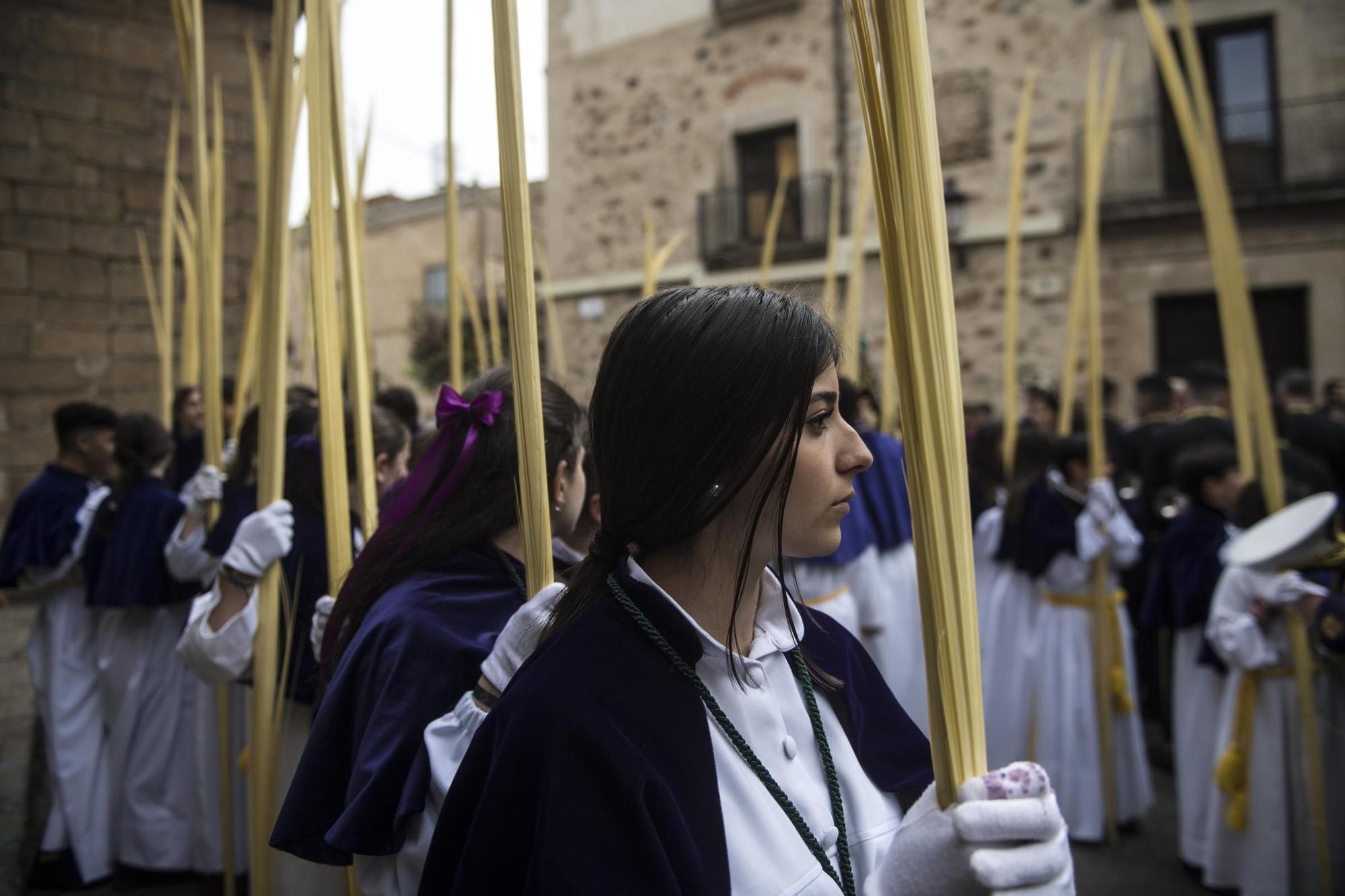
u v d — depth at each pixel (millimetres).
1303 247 8039
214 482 2227
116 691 2785
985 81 8664
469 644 1153
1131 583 4488
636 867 639
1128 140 8258
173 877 2803
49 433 6488
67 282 6531
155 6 6797
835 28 9203
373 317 13312
